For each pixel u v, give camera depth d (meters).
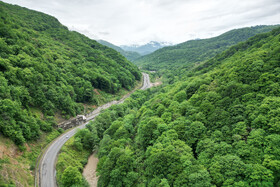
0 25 89.75
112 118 98.69
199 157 41.75
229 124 46.28
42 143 68.88
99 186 52.97
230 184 31.97
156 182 40.47
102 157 61.56
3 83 59.88
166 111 69.12
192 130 49.84
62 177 50.25
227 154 38.34
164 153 44.38
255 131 38.91
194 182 34.84
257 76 54.56
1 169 41.34
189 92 79.06
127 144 64.75
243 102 49.78
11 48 82.31
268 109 41.44
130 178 47.94
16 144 54.09
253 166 33.06
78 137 77.19
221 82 66.06
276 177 31.31
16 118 58.84
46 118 79.44
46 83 88.94
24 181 46.56
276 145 34.28
